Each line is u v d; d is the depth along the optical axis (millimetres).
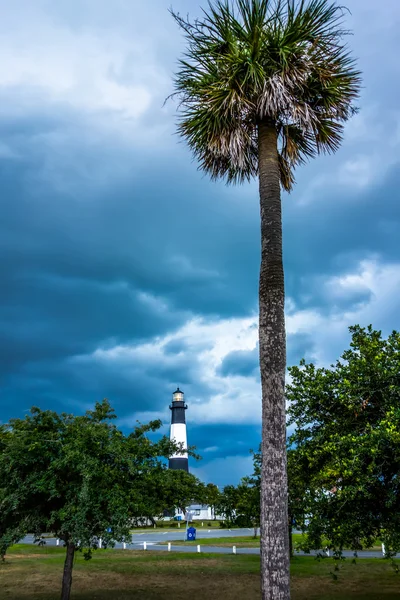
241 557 28500
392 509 12773
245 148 11102
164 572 23406
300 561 26109
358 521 12750
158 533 57688
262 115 10375
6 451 15039
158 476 15852
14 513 14859
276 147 10867
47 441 14867
